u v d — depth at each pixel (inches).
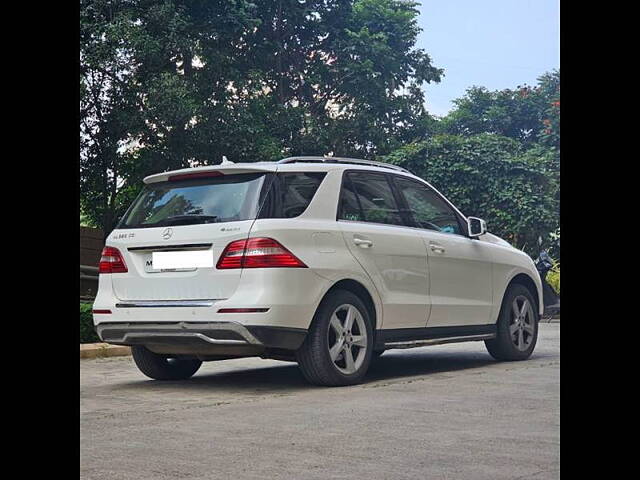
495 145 959.0
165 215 271.6
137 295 269.3
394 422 193.3
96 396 252.7
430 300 298.4
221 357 274.5
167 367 290.4
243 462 152.9
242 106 889.5
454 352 387.9
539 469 143.9
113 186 864.3
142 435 182.2
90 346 387.5
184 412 215.8
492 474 140.6
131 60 816.3
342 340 266.7
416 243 296.0
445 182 954.1
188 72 882.1
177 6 872.3
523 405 216.8
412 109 1119.6
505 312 333.7
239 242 253.4
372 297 277.3
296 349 260.7
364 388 258.2
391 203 297.3
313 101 1078.4
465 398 230.8
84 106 808.3
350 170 286.5
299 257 255.9
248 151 878.4
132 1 840.9
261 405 226.1
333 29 1066.7
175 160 845.8
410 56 1115.9
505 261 334.6
